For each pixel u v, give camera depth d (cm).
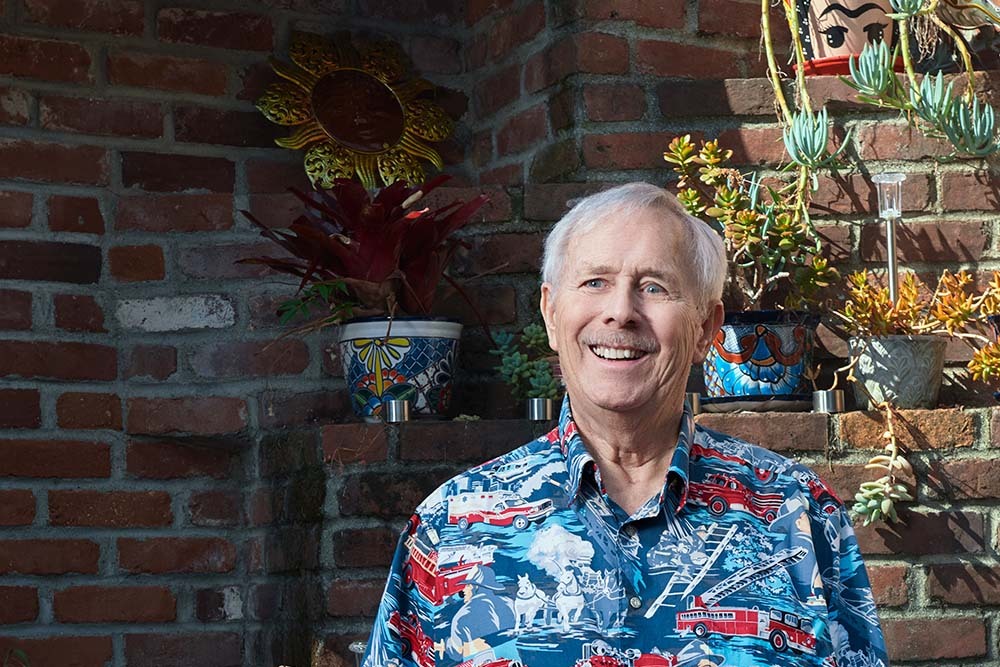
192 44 272
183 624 261
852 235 251
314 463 230
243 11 276
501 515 142
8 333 253
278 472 251
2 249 254
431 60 287
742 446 149
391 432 226
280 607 248
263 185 274
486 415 253
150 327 260
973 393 245
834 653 140
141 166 265
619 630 134
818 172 252
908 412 228
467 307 254
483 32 284
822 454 228
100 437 258
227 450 266
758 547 140
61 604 254
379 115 279
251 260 231
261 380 260
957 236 251
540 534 140
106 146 263
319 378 261
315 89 276
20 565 252
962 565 227
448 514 143
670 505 141
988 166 252
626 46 257
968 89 253
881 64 235
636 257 143
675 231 146
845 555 144
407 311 239
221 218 261
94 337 258
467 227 254
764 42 264
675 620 135
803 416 228
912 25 260
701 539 139
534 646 134
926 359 230
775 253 242
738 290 246
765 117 256
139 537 259
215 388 260
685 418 147
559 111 259
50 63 261
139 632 258
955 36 254
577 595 136
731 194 243
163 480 262
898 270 251
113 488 258
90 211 260
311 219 236
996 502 228
